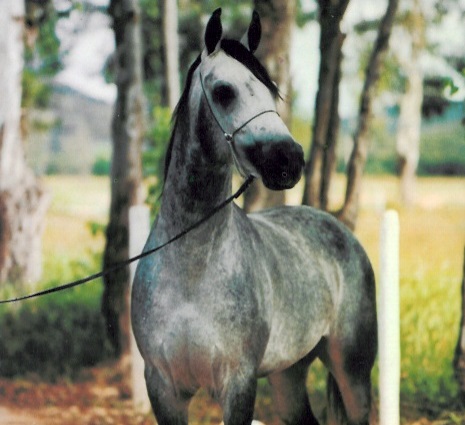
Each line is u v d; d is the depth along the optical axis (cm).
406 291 951
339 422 524
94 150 5225
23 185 1219
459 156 4938
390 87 2967
